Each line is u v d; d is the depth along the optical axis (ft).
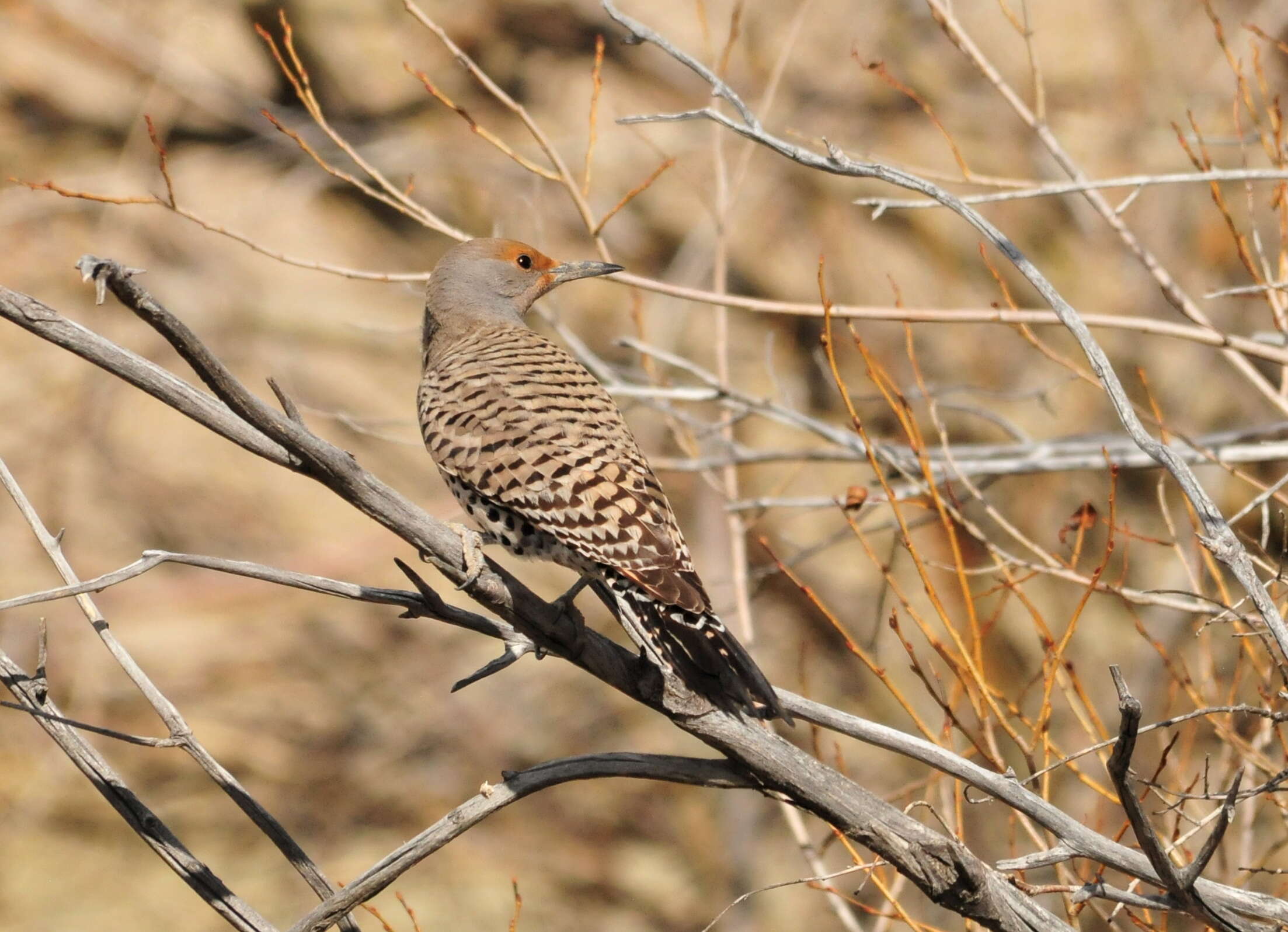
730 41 28.35
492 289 23.81
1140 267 52.85
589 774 16.14
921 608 44.91
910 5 58.80
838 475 55.47
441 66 60.39
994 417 28.27
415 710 52.26
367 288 57.88
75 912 45.14
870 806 15.98
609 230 58.49
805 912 49.08
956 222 59.41
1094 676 46.73
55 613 50.80
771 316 58.13
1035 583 49.14
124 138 58.29
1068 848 16.21
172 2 58.13
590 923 48.19
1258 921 18.57
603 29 61.36
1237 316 50.70
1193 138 27.07
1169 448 15.48
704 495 51.67
